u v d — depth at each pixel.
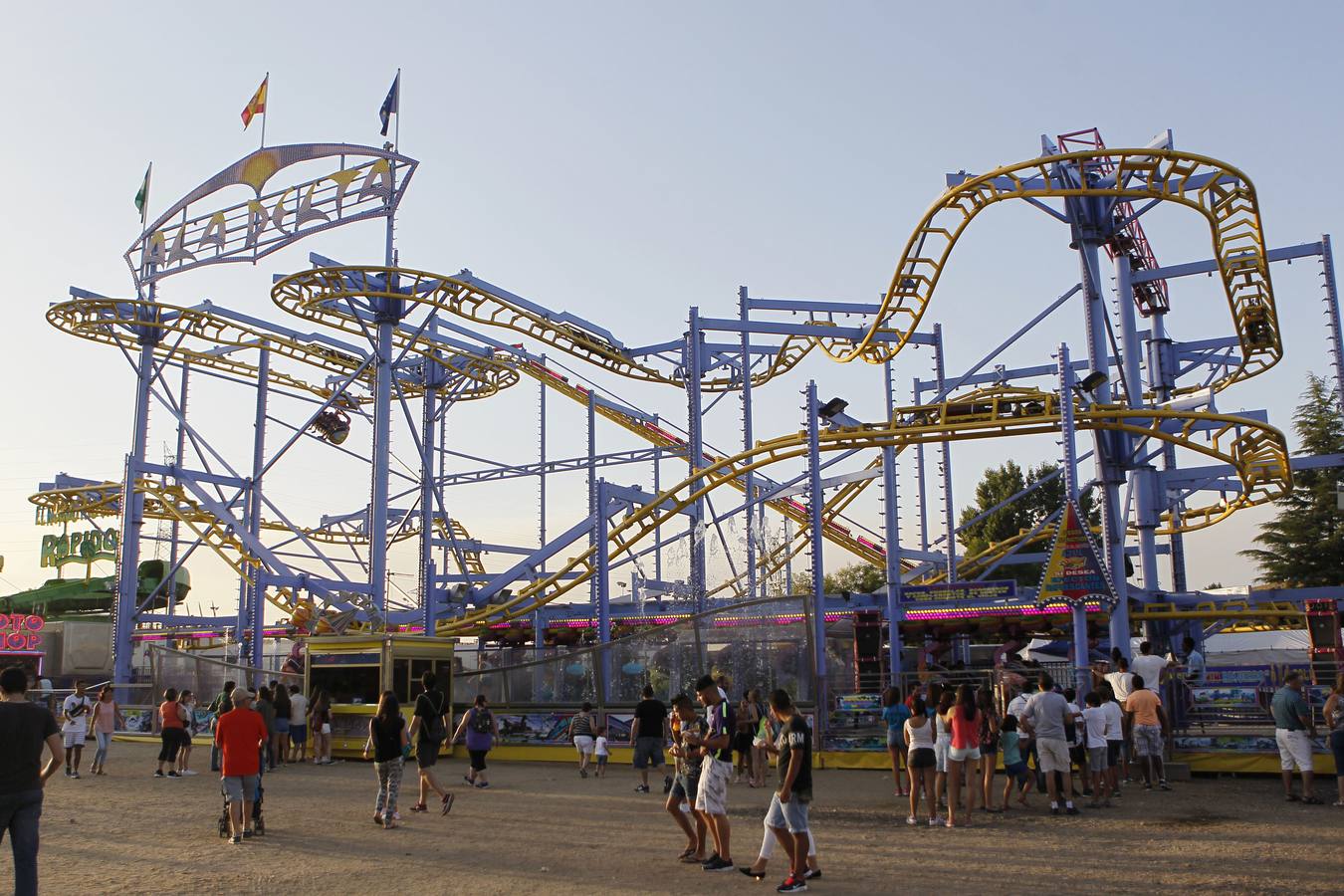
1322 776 22.53
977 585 36.03
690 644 28.80
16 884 9.98
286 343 52.03
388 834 16.94
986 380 47.03
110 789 23.73
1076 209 33.25
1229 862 13.55
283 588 48.94
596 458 56.28
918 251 34.53
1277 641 43.72
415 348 51.34
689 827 14.48
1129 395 36.75
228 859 14.81
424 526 49.28
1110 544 31.78
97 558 77.81
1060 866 13.52
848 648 34.50
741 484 49.41
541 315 47.06
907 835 16.22
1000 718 23.39
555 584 46.47
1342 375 39.66
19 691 10.41
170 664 37.62
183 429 48.53
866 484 50.88
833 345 49.75
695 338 45.91
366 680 30.91
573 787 23.66
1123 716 22.64
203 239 48.28
